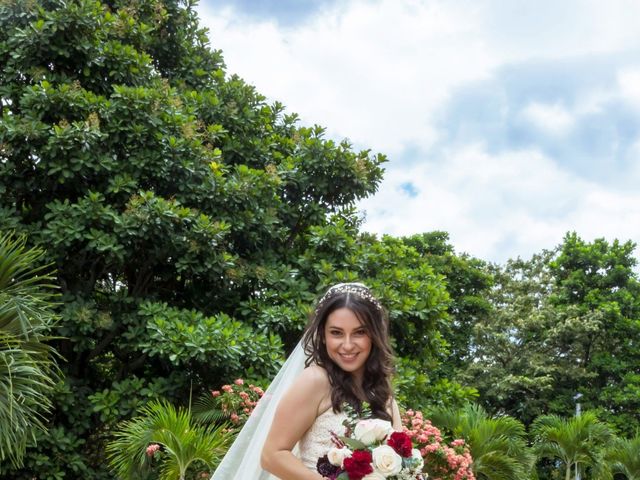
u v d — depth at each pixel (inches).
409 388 395.5
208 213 393.4
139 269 392.5
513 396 830.5
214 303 402.6
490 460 390.0
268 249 426.6
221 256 370.6
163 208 350.6
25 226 352.8
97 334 366.0
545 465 748.0
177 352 329.1
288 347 398.3
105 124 372.5
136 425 284.7
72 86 367.2
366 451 86.0
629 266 906.1
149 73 408.2
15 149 350.6
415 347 433.4
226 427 318.3
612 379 855.7
